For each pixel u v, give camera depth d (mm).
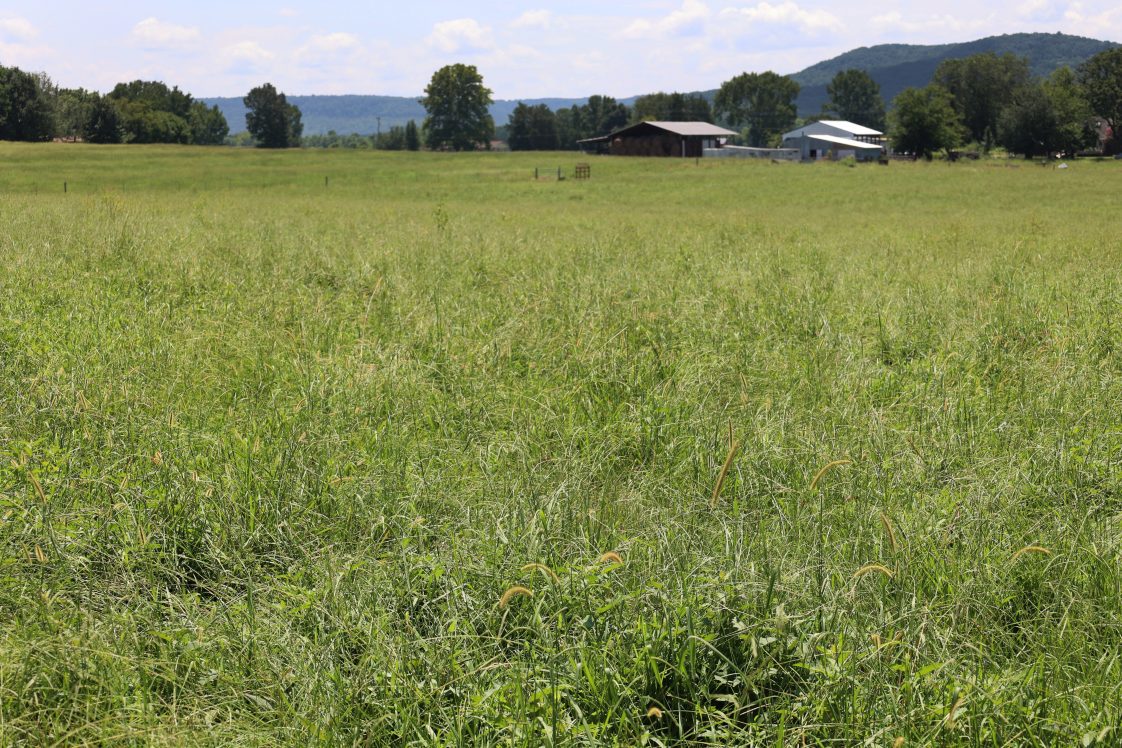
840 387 7598
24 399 6434
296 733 3287
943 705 3295
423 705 3480
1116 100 145125
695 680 3514
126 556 4461
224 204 31375
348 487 5266
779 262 15219
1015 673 3578
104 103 159875
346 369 7508
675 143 119062
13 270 11812
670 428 6387
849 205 46406
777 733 3250
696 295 11219
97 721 3332
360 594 4121
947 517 4934
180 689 3590
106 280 11727
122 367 7445
